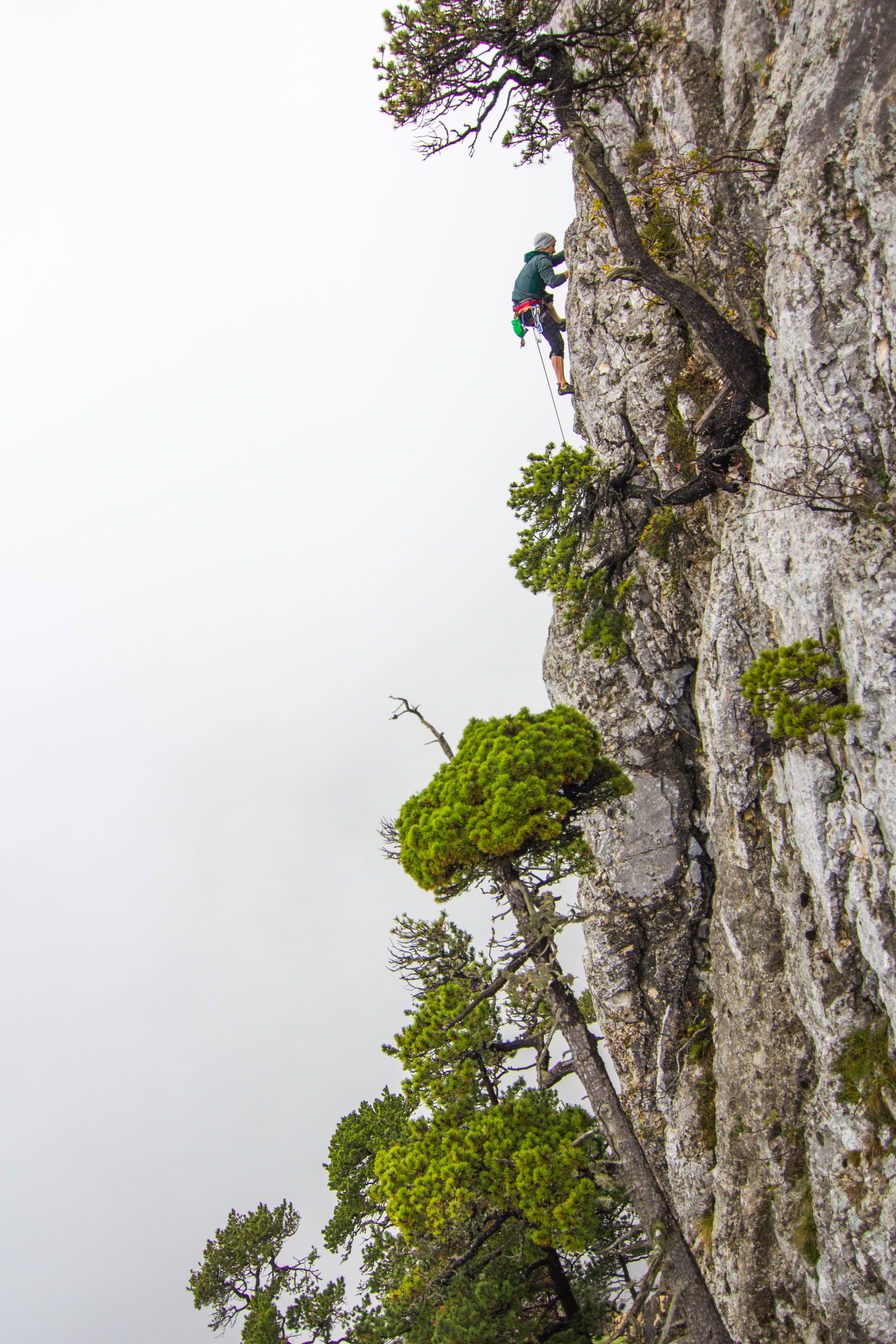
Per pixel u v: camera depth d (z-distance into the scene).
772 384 11.48
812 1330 12.15
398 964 14.29
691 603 17.47
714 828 14.73
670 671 18.14
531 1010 14.89
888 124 9.33
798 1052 12.73
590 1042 11.54
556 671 20.16
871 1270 10.66
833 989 11.41
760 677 10.41
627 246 11.34
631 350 16.94
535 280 18.08
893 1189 10.45
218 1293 21.28
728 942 14.14
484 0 9.93
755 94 11.98
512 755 11.75
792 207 10.60
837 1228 11.02
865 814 10.23
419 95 10.41
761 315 12.23
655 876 18.23
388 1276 16.59
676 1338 13.22
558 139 10.95
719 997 14.63
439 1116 14.28
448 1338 12.72
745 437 12.59
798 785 11.29
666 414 16.47
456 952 14.37
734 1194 13.59
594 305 17.72
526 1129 13.27
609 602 18.64
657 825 18.25
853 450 10.34
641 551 18.14
